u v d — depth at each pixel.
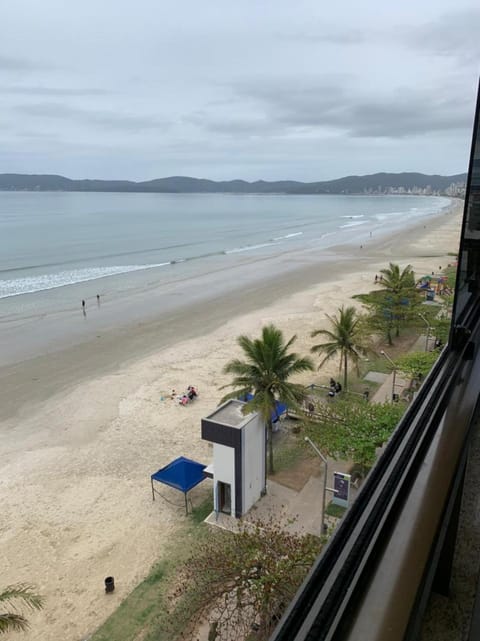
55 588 14.30
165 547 15.69
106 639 12.56
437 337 31.58
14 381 29.39
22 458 21.17
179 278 58.50
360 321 28.06
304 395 19.47
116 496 18.44
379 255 74.19
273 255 76.06
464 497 2.64
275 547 11.15
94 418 24.47
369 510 1.75
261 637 10.12
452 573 2.27
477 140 2.78
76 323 40.66
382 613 1.37
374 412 18.27
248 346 18.92
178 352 33.25
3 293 50.88
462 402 2.54
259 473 17.28
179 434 22.70
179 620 12.59
